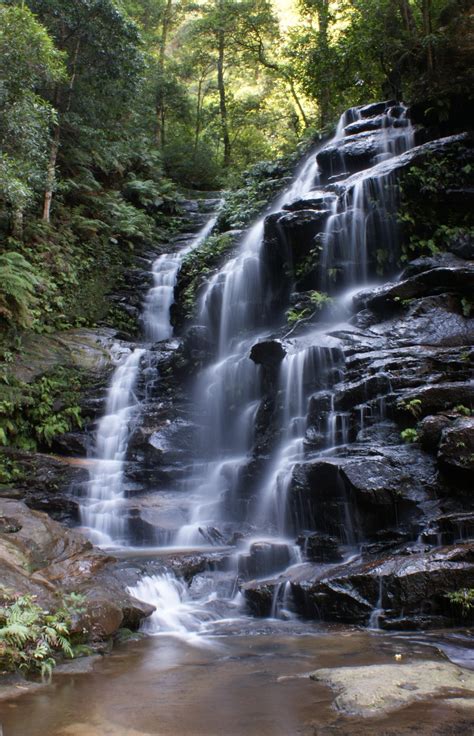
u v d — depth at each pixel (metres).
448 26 14.20
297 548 6.89
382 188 11.43
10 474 10.35
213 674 4.34
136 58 18.00
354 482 6.55
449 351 8.39
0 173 12.38
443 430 6.71
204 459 10.79
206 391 11.82
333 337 9.45
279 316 12.45
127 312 17.92
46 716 3.60
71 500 9.48
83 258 18.38
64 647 4.68
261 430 9.73
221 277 13.95
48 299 16.06
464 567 5.44
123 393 12.77
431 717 3.34
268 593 6.10
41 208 18.05
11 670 4.33
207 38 29.97
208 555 7.15
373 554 6.35
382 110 15.80
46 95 17.70
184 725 3.42
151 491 10.22
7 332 13.53
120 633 5.38
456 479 6.49
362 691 3.71
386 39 15.98
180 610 6.13
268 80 29.80
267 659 4.66
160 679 4.26
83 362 13.88
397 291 9.74
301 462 7.50
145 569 6.59
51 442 11.73
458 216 11.38
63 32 17.48
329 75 18.62
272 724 3.39
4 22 11.98
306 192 14.07
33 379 12.70
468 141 11.60
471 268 9.56
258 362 10.06
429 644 4.89
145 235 21.38
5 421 11.53
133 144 23.50
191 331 13.03
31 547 6.21
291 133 29.78
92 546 6.96
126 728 3.39
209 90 33.50
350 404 8.14
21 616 4.66
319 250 11.54
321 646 4.95
